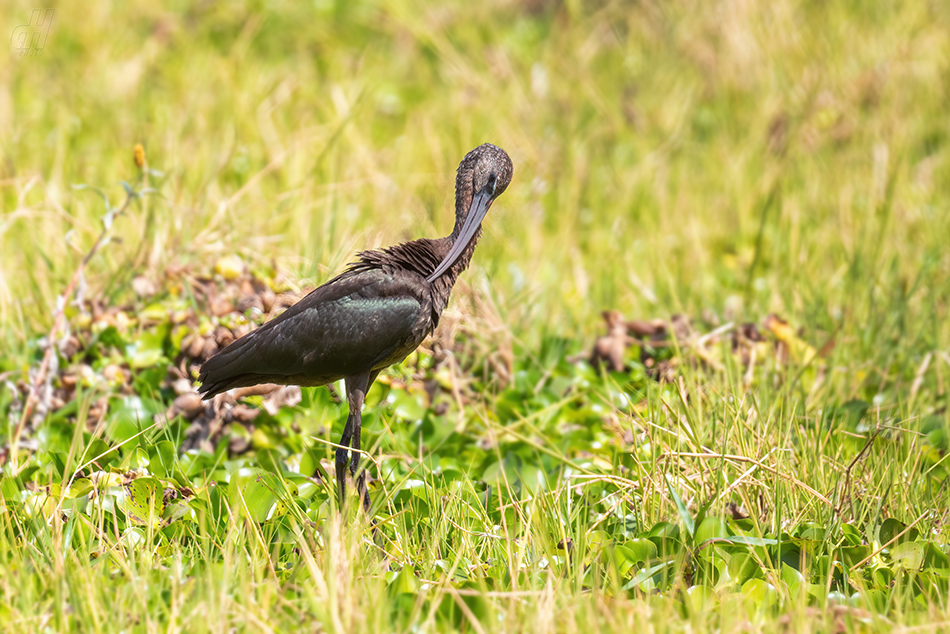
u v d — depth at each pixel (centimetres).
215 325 1002
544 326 1199
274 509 811
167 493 823
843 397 1085
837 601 716
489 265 1292
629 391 1079
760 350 1109
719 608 696
